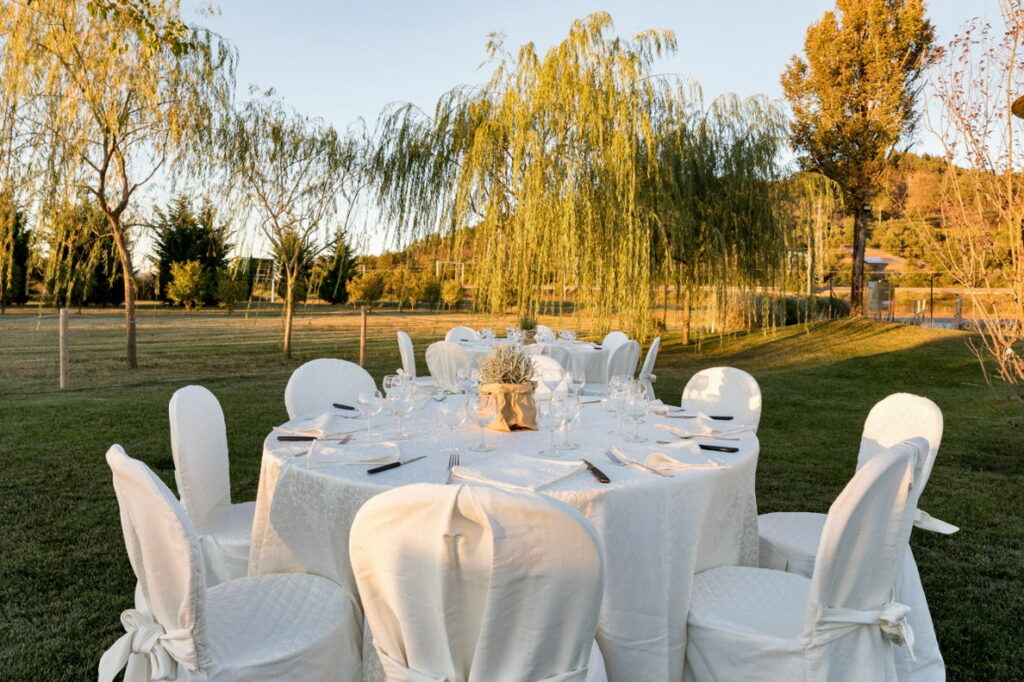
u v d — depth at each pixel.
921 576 3.20
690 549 2.05
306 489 2.15
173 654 1.63
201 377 9.75
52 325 18.69
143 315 23.19
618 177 8.59
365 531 1.44
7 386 8.72
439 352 7.09
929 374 9.64
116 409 7.05
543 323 11.91
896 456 1.74
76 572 3.08
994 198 4.05
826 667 1.75
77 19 8.69
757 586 2.12
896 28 15.51
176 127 9.55
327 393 3.66
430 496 1.34
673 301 13.43
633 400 2.48
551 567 1.32
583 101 8.23
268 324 20.41
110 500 4.09
